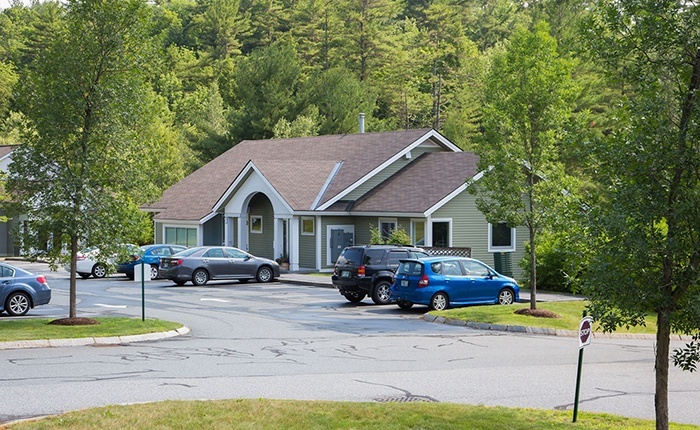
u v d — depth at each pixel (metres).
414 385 14.42
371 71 89.56
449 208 40.09
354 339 20.91
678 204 9.67
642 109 10.07
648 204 9.74
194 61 97.31
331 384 14.34
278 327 23.31
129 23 22.05
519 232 41.56
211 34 102.44
